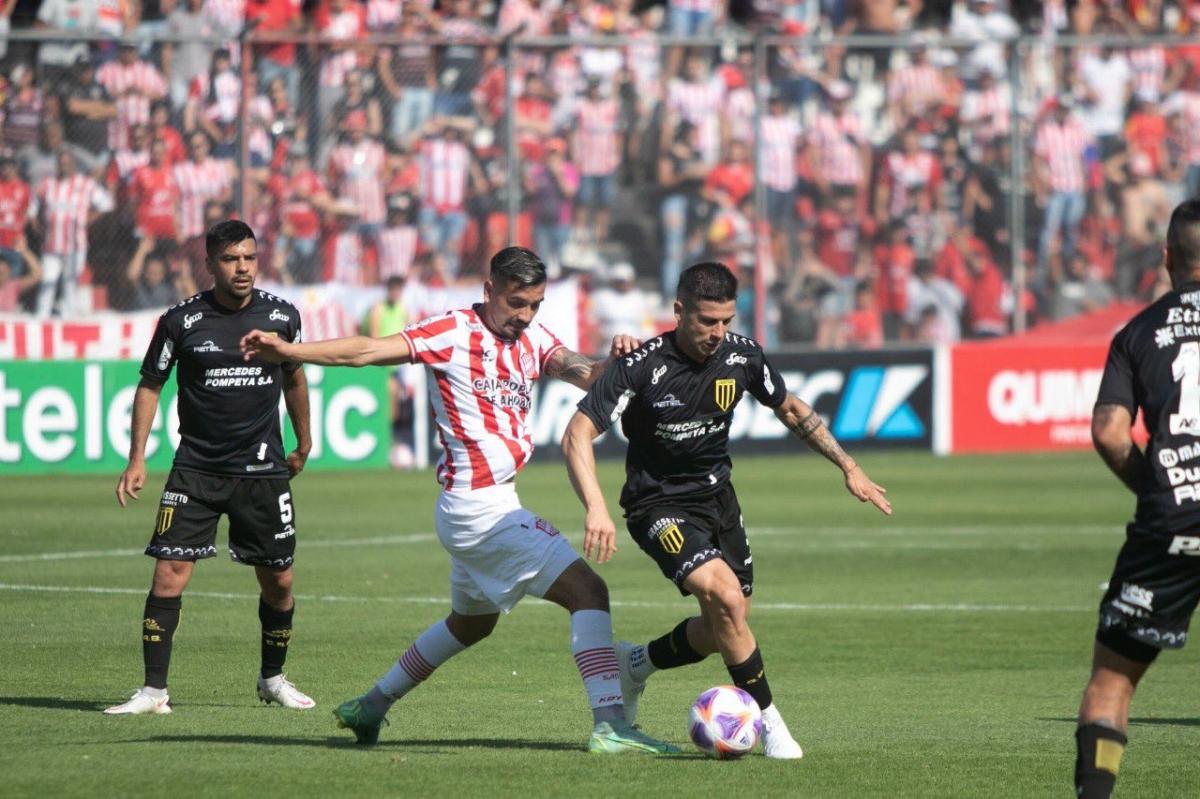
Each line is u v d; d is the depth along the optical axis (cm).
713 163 5859
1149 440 1305
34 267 5066
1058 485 4916
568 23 6109
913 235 6041
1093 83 6188
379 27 5862
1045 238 6144
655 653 1764
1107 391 1309
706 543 1653
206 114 5150
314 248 5303
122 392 4972
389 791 1455
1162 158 6247
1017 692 2064
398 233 5419
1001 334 6103
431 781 1499
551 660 2284
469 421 1634
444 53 5481
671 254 5831
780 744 1628
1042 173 6112
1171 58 6278
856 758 1634
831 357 5631
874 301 6000
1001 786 1505
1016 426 5828
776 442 5669
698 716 1609
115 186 5112
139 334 5106
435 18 5938
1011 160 5731
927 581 3161
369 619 2639
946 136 6094
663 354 1667
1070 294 6156
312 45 5272
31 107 5044
